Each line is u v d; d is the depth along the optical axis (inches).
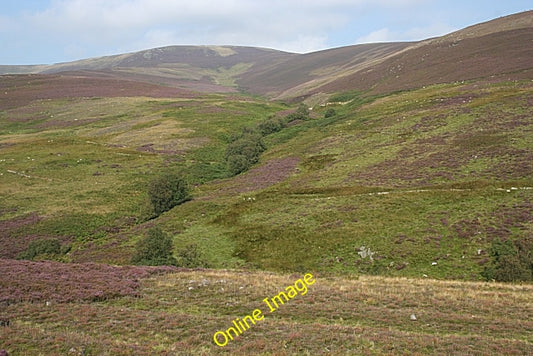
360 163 2546.8
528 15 6240.2
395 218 1630.2
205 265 1470.2
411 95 4158.5
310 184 2316.7
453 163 2174.0
